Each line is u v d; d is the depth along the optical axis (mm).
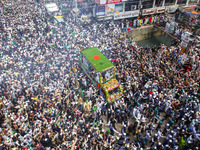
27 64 29672
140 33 44438
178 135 18922
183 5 46969
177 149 17391
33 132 19312
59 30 39906
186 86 24406
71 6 51938
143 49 34656
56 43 35000
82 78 27047
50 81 26125
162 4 45625
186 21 41719
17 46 33969
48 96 24047
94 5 42094
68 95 24281
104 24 42031
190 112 20828
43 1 56250
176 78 25875
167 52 32656
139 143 18750
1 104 22469
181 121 20312
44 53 32594
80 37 37250
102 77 24719
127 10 43531
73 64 30516
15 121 20578
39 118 20938
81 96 25719
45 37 37219
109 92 24391
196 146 17438
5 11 47688
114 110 22922
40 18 45344
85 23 42469
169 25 40094
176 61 30688
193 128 19047
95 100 23344
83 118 21172
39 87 25062
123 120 21672
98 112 22125
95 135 19312
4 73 27672
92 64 25484
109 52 33125
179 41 36344
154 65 28891
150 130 19953
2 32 37625
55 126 19844
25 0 57000
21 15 46344
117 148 17906
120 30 41125
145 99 23781
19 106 22891
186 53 30203
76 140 19047
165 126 20219
